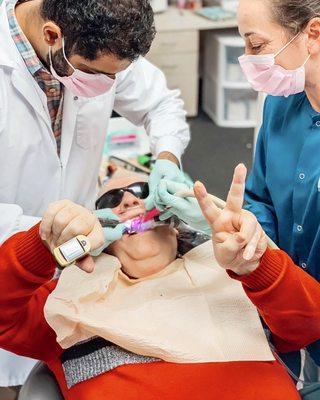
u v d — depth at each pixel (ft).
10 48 5.45
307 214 4.94
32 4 5.31
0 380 6.09
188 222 4.99
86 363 4.90
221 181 13.39
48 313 4.91
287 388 4.70
